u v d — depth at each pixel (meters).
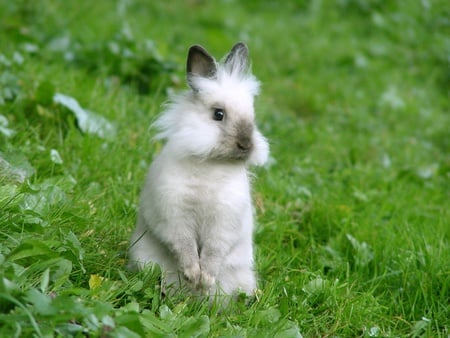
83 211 6.85
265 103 12.14
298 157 10.19
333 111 12.73
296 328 5.62
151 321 5.12
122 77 10.91
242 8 17.70
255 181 8.62
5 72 9.15
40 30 12.25
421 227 8.15
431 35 17.00
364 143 11.48
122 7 14.91
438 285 6.96
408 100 13.76
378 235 7.95
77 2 14.20
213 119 6.23
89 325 4.74
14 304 4.78
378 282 7.13
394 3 18.03
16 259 5.28
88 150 8.21
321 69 14.66
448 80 15.38
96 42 11.75
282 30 16.34
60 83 9.61
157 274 6.05
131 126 9.38
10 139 7.99
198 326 5.28
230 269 6.39
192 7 16.92
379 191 9.65
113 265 6.24
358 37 16.75
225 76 6.54
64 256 5.72
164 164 6.11
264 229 7.78
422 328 6.30
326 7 18.03
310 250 7.63
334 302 6.35
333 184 9.53
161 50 12.21
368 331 6.02
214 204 6.07
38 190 6.24
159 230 6.08
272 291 6.27
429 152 11.87
